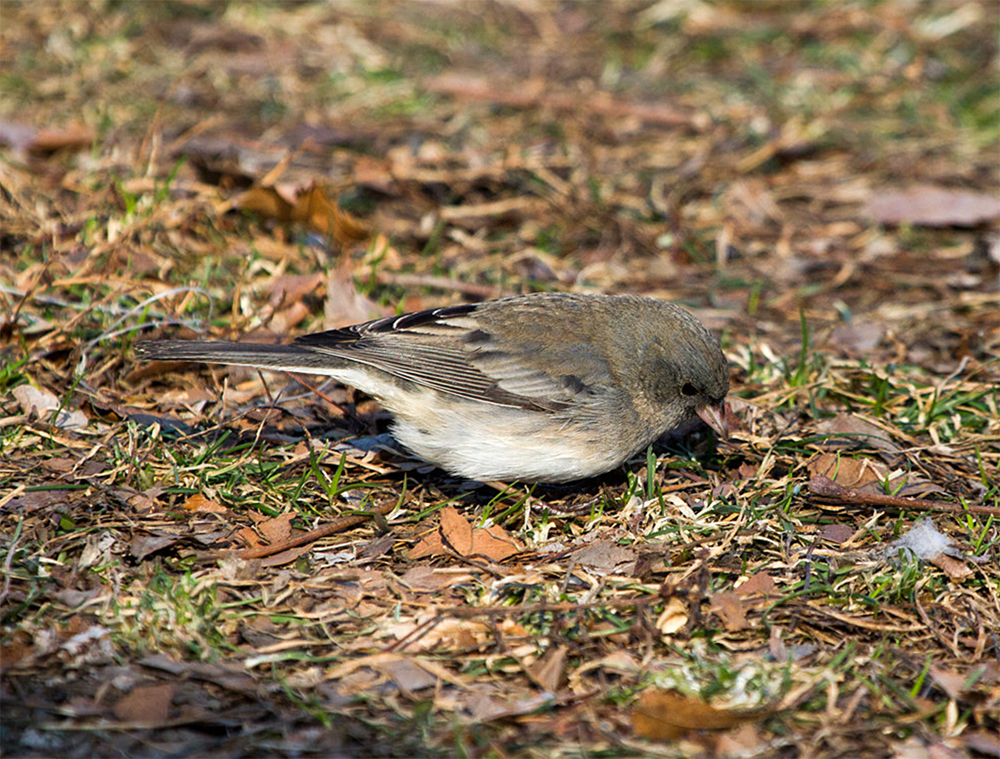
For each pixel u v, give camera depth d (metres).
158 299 11.68
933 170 16.27
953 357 12.15
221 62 18.12
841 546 9.09
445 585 8.51
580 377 9.45
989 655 7.98
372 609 8.25
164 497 9.32
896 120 17.69
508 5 21.02
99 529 8.73
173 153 14.91
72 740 6.84
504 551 8.91
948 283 13.66
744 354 12.08
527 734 7.09
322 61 18.45
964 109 18.08
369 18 20.00
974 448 10.36
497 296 12.81
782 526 9.19
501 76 18.39
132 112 16.25
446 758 6.84
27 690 7.20
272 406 10.59
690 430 10.77
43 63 17.58
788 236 14.72
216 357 9.45
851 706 7.35
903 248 14.55
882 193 15.56
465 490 10.00
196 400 10.73
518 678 7.64
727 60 19.41
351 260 13.09
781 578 8.70
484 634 8.02
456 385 9.48
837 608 8.38
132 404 10.56
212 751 6.82
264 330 11.69
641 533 9.21
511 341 9.59
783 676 7.59
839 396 11.27
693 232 14.72
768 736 7.14
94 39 18.31
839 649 7.98
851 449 10.33
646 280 13.66
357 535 9.16
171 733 6.96
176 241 12.92
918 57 19.22
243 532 8.94
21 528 8.63
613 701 7.40
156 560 8.42
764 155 16.36
